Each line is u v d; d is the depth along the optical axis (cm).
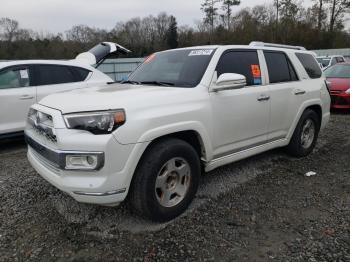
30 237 315
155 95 327
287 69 500
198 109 351
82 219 345
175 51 451
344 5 4944
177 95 342
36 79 658
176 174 340
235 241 305
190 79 379
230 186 425
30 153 366
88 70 741
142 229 325
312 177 457
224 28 5547
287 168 490
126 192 301
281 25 4944
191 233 318
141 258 283
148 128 305
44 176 322
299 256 282
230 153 408
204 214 353
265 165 502
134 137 296
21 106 631
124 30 5772
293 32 4772
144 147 303
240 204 376
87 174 288
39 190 418
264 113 440
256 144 444
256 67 442
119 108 294
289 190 414
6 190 421
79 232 322
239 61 423
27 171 495
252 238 310
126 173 296
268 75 457
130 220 342
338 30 4909
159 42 5803
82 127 288
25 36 4819
